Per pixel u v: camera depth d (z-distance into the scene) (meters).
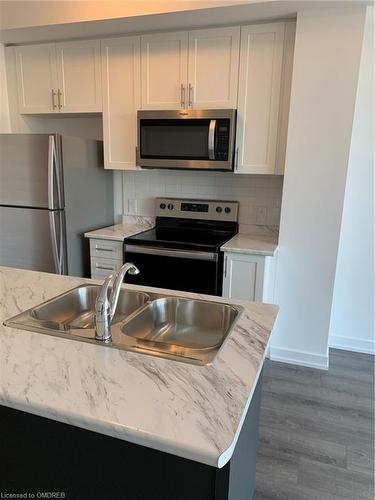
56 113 3.21
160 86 2.84
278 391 2.48
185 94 2.79
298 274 2.71
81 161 3.04
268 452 1.96
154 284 2.88
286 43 2.50
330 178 2.51
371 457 1.94
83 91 3.06
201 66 2.71
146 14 2.45
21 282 1.77
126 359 1.08
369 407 2.35
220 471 0.87
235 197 3.20
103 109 3.04
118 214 3.59
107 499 1.00
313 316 2.73
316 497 1.70
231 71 2.66
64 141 2.82
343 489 1.75
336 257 2.60
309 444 2.02
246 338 1.24
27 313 1.41
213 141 2.67
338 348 3.12
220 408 0.88
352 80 2.36
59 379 0.98
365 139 2.75
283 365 2.81
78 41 2.98
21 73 3.21
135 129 2.98
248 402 0.92
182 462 0.90
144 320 1.47
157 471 0.93
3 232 3.04
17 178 2.89
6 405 0.93
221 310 1.53
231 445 0.77
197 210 3.27
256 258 2.61
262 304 1.55
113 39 2.88
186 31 2.70
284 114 2.60
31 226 2.93
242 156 2.76
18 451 1.06
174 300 1.59
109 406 0.88
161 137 2.85
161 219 3.39
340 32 2.32
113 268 3.03
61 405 0.88
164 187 3.39
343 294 3.04
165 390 0.94
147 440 0.79
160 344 1.18
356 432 2.12
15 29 2.78
